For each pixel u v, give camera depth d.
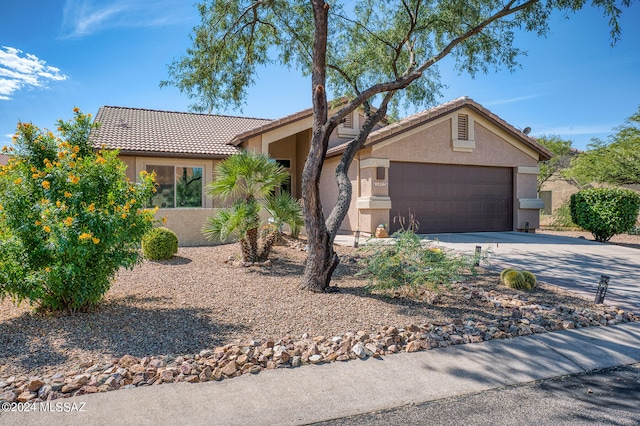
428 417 3.69
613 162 18.12
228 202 17.27
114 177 6.20
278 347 4.95
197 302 6.69
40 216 5.59
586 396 4.12
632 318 6.59
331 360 4.79
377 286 7.00
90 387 3.98
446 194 16.41
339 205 8.23
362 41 11.30
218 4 10.51
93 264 5.85
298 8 10.71
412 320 6.03
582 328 6.11
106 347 4.86
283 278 8.42
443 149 16.12
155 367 4.38
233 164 10.26
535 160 17.89
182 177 16.84
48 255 5.63
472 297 7.46
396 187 15.50
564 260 11.23
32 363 4.45
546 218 24.89
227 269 9.27
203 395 3.96
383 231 14.48
